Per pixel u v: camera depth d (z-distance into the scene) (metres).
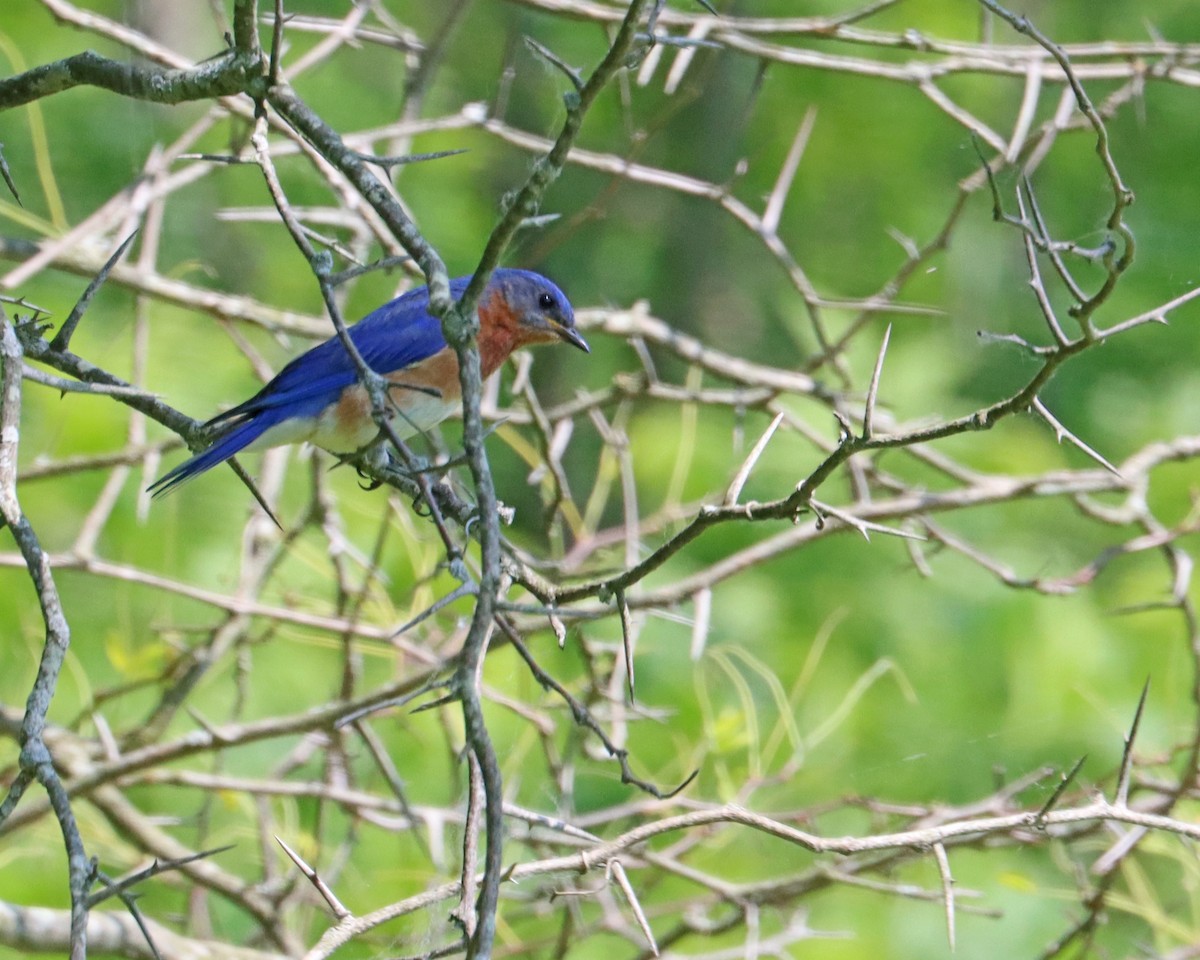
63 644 4.33
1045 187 17.75
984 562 9.72
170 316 14.02
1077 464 16.34
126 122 15.62
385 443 7.74
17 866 10.77
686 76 18.36
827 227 18.80
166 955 8.59
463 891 4.12
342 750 10.06
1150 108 17.88
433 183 17.72
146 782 9.48
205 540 13.09
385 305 9.50
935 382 15.41
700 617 8.27
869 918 12.22
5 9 15.82
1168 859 11.76
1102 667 13.70
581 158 10.27
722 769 10.19
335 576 10.77
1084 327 4.64
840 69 9.93
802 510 5.05
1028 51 10.13
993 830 5.60
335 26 9.70
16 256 9.54
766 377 10.69
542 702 10.11
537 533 17.36
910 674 14.14
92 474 12.85
